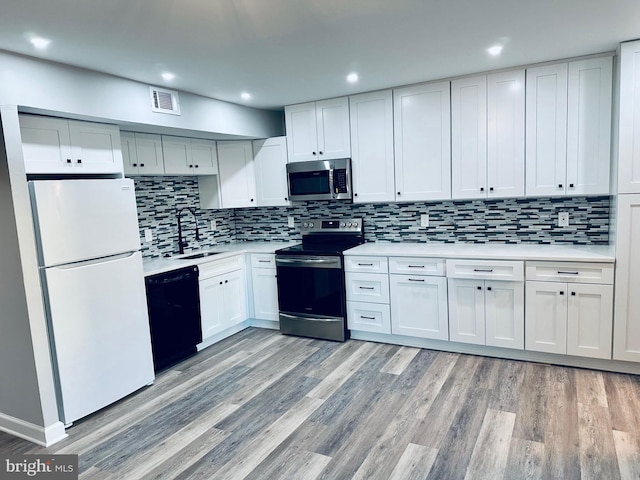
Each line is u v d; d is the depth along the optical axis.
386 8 2.16
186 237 4.61
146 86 3.28
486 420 2.54
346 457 2.28
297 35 2.47
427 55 2.98
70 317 2.73
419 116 3.80
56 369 2.67
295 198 4.43
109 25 2.18
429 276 3.60
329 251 4.00
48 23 2.10
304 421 2.66
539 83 3.31
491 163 3.56
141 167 3.78
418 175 3.87
